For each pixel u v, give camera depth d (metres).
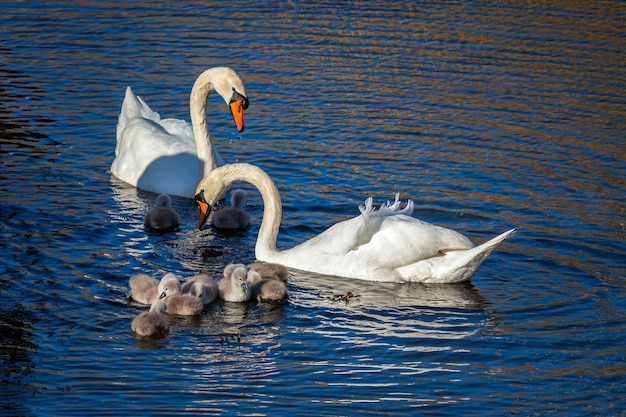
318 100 23.95
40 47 27.33
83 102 23.62
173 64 26.27
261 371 12.48
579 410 11.70
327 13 31.25
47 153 20.78
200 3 32.22
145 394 11.80
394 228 15.66
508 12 31.91
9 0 31.83
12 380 12.04
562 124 22.73
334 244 15.87
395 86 24.97
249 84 24.86
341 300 14.83
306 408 11.58
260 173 16.73
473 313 14.35
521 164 20.45
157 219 17.47
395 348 13.20
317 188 19.22
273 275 15.34
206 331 13.62
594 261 16.20
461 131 22.19
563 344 13.36
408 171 20.06
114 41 28.03
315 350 13.12
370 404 11.72
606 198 18.77
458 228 17.50
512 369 12.68
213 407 11.55
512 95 24.53
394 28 29.83
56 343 13.03
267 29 29.38
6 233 16.62
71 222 17.41
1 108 22.95
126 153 20.20
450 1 33.09
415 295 15.05
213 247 16.92
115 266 15.70
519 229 17.41
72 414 11.30
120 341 13.20
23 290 14.53
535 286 15.36
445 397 11.94
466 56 27.38
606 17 31.50
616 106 23.89
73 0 32.19
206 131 19.52
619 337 13.55
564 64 26.89
